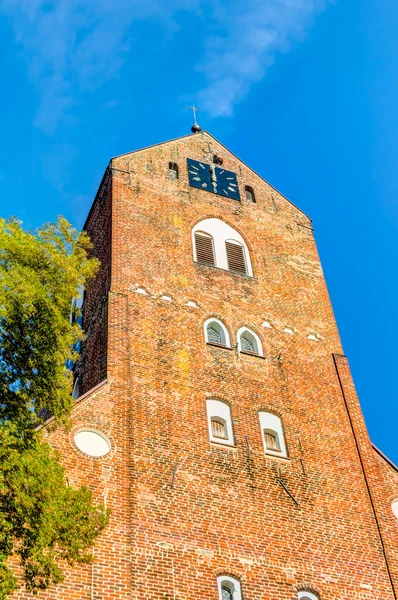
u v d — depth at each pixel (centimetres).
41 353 2119
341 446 3091
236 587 2488
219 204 3812
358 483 2989
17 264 2216
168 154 3912
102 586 2275
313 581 2612
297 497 2825
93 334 3250
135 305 3150
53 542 1903
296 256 3800
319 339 3484
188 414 2873
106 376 2853
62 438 2577
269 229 3850
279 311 3494
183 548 2481
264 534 2653
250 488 2764
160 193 3681
